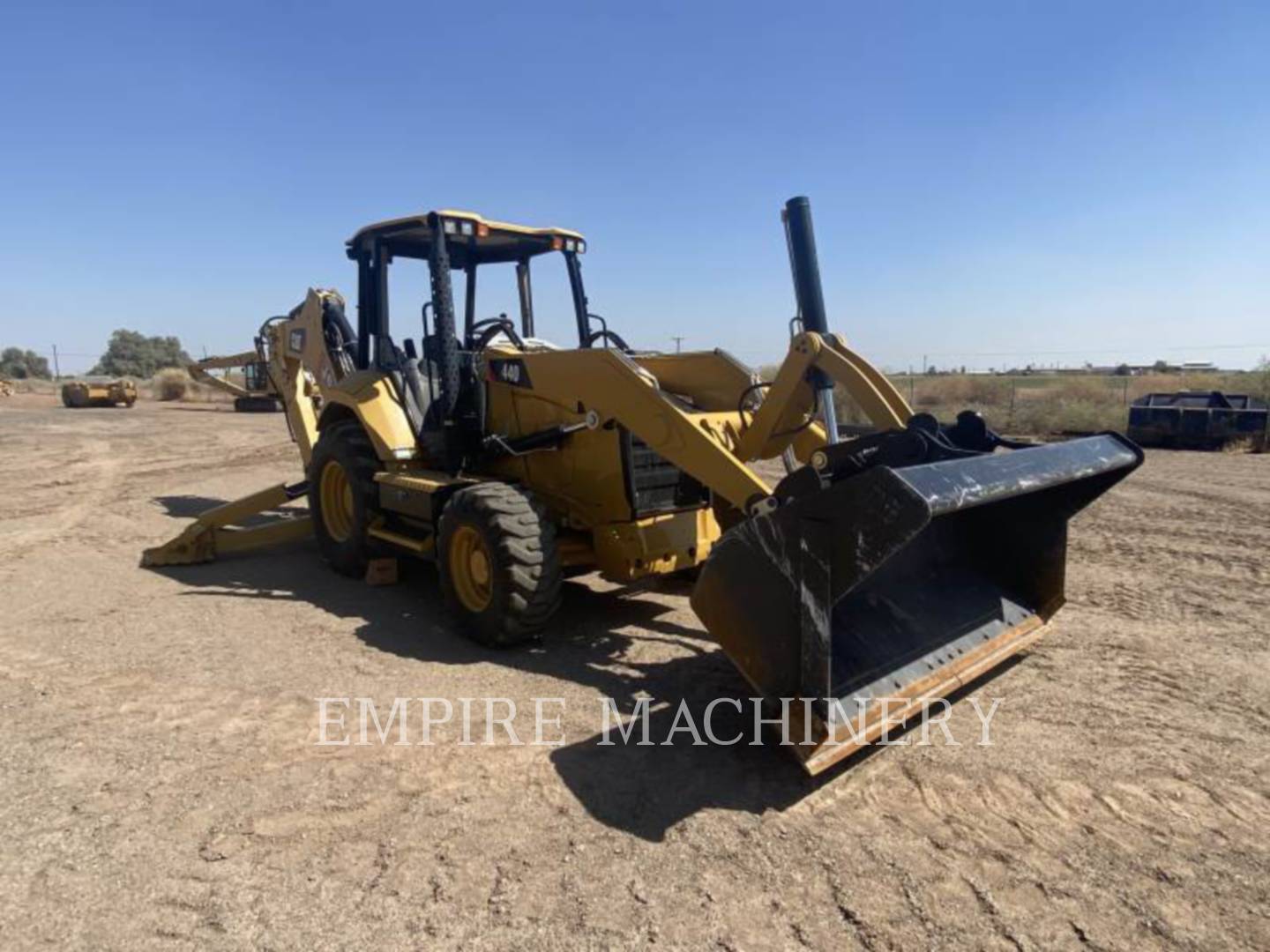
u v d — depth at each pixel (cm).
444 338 572
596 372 493
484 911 263
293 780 343
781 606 337
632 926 257
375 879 279
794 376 438
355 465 632
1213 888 275
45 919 258
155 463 1491
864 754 365
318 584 654
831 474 368
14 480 1258
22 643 510
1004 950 247
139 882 276
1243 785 338
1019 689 431
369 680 451
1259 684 438
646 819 316
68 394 3228
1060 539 456
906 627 404
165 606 590
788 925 258
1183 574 662
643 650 498
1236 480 1195
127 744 375
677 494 540
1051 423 1931
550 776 348
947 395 2556
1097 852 294
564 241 637
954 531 459
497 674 459
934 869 285
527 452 553
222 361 1425
